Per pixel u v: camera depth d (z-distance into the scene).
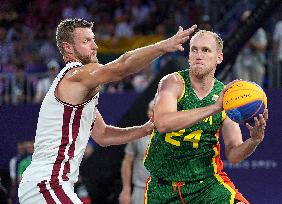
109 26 36.12
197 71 11.88
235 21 31.48
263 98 10.91
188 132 12.14
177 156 12.39
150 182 12.97
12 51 31.80
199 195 12.62
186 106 12.07
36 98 26.94
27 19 37.00
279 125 20.83
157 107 11.58
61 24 11.34
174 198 12.71
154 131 12.44
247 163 21.00
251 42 25.52
